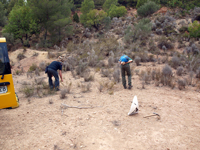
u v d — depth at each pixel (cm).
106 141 309
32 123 386
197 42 1769
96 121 387
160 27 2311
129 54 1391
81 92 630
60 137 323
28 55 1752
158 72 836
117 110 449
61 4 2616
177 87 670
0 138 324
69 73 1009
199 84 697
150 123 377
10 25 2289
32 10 2233
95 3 4719
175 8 3544
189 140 310
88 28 2878
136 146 293
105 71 900
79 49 1670
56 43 2394
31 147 293
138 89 648
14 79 999
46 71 646
